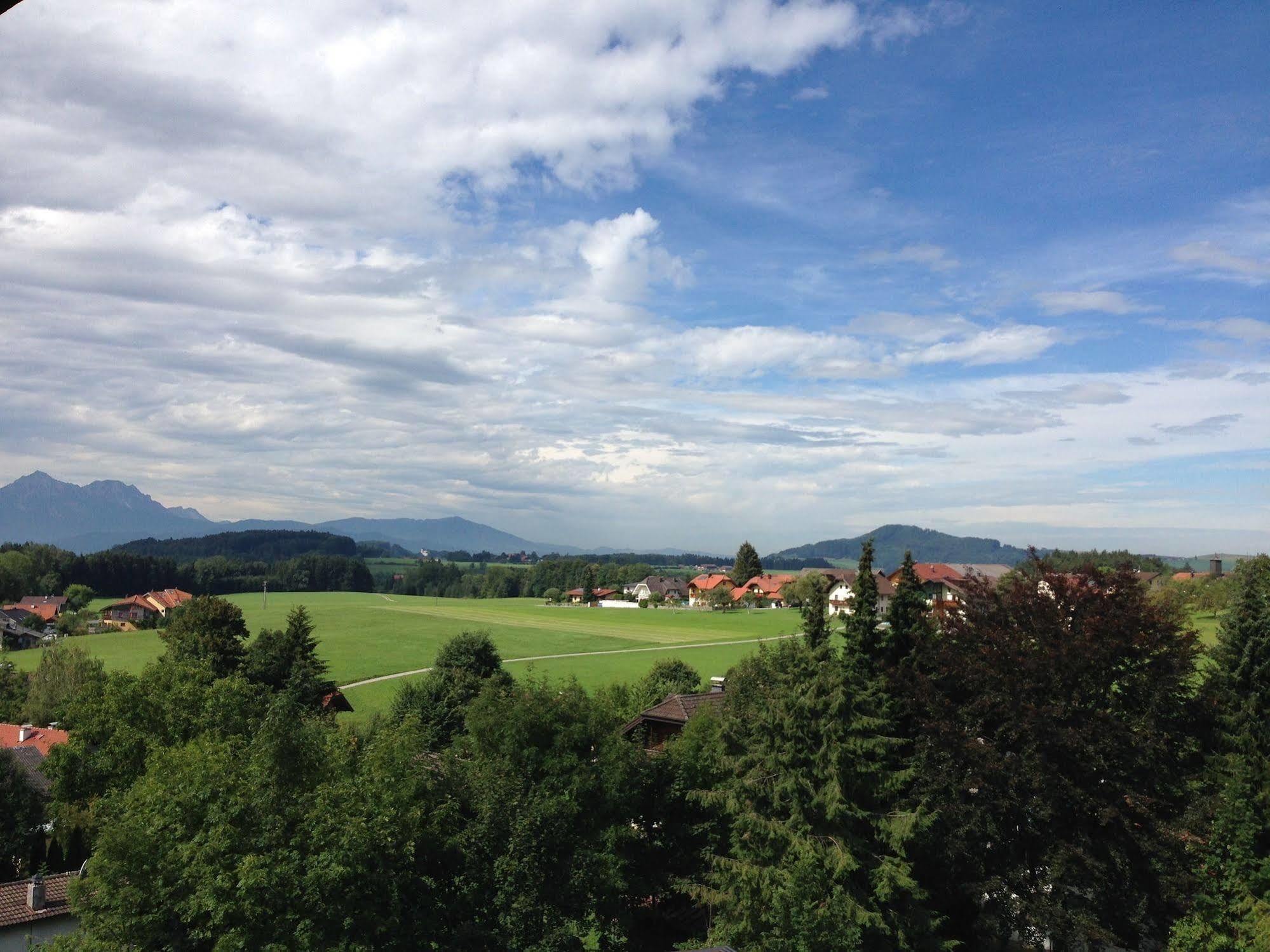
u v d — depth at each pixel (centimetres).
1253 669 3462
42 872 3934
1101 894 2969
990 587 3666
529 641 14488
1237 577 6438
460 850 2700
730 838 3234
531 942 2634
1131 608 3192
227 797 2491
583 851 2902
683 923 3650
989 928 3070
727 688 4462
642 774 3450
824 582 18500
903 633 3791
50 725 7144
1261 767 3088
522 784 3088
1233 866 2816
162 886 2344
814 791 2905
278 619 17412
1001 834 3094
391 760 2717
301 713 4288
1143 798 2916
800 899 2395
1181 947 2761
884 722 3033
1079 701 3123
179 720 4306
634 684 8550
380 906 2400
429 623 17100
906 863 2825
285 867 2245
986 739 3259
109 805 3119
